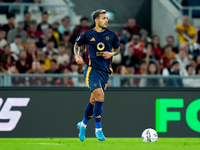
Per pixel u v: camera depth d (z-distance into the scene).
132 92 33.81
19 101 33.09
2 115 32.91
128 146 22.48
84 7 66.06
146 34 57.94
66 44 49.38
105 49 25.44
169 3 60.09
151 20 65.19
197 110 34.06
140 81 34.88
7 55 41.75
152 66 41.53
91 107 26.22
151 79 34.91
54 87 33.38
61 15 57.41
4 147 21.88
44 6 56.53
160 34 62.06
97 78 25.31
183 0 61.28
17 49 47.41
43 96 33.28
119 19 66.00
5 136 32.88
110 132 33.53
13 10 55.38
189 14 58.72
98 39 25.36
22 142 27.03
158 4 62.84
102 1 66.12
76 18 60.03
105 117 33.53
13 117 33.00
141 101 33.84
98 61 25.34
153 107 33.91
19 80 34.09
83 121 26.59
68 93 33.41
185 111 34.03
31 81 34.19
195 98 34.09
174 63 41.06
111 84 34.84
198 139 31.66
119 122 33.59
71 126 33.31
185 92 34.06
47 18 52.34
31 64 42.19
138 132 33.69
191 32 55.44
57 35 50.78
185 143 26.36
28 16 52.22
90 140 29.11
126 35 53.38
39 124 33.16
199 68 44.53
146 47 49.75
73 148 21.20
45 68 43.97
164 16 60.81
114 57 47.50
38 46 49.69
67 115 33.34
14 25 50.91
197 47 54.09
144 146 22.55
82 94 33.50
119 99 33.69
